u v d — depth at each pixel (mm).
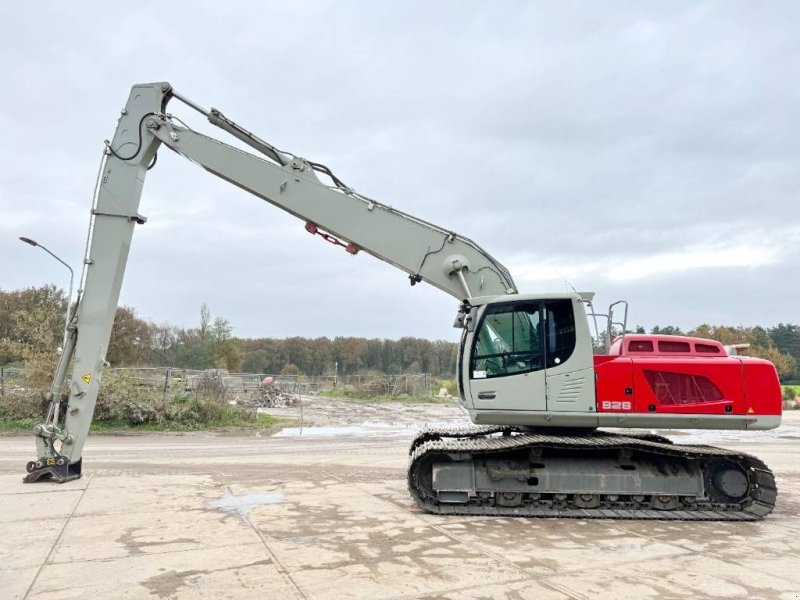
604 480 7477
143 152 9406
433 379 47469
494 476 7387
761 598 4543
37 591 4527
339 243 9117
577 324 7734
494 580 4840
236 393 30703
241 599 4363
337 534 6270
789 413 33750
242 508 7547
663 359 7773
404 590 4574
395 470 11383
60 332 21812
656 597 4527
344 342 76688
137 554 5484
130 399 21297
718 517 7227
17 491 8547
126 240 9383
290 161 9133
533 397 7664
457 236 8727
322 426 23859
